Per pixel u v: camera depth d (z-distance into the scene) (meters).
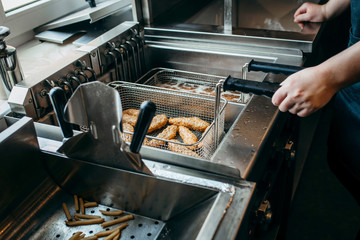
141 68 1.40
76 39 1.51
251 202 0.74
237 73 1.32
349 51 0.82
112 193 0.89
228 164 0.79
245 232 0.78
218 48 1.32
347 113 1.17
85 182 0.90
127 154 0.77
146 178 0.81
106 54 1.22
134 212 0.90
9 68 1.01
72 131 0.82
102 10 1.51
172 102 1.19
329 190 1.92
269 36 1.30
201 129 1.11
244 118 0.94
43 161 0.89
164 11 1.54
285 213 1.44
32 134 0.83
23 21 1.54
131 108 1.26
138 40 1.36
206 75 1.27
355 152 1.18
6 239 0.80
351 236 1.65
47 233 0.85
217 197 0.72
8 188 0.80
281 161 1.12
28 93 0.95
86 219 0.88
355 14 1.07
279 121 1.00
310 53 1.25
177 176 0.79
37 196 0.88
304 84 0.82
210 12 1.88
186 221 0.81
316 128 2.31
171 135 1.07
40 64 1.31
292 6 1.88
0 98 1.06
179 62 1.39
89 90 0.72
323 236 1.66
